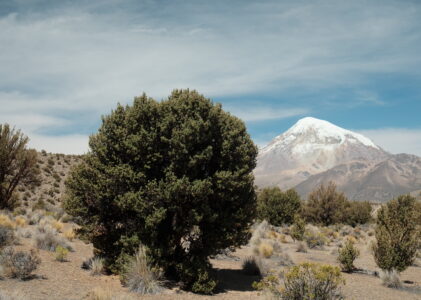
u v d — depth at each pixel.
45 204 34.25
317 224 47.03
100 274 12.05
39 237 15.53
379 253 16.00
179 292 10.81
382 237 15.88
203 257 11.78
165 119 11.23
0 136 27.34
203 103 11.62
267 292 9.76
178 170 11.27
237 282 13.33
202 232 11.78
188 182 10.67
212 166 11.96
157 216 10.70
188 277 11.27
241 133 12.37
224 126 12.04
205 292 11.17
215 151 11.88
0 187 27.00
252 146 12.44
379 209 16.66
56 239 15.93
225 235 11.78
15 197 29.28
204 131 11.27
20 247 14.48
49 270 11.69
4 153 26.75
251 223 12.71
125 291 10.38
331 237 32.62
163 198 10.88
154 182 10.88
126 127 11.54
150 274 10.77
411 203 15.98
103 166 11.59
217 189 11.46
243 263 15.51
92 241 12.57
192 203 11.34
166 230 11.79
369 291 12.64
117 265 11.84
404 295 12.49
